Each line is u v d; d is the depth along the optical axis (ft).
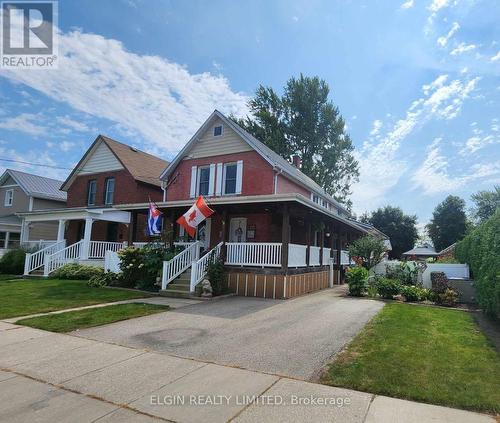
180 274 45.85
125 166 75.97
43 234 89.30
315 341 22.88
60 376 16.74
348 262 77.15
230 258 47.21
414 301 41.73
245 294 44.86
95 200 80.43
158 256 47.32
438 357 19.27
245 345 21.98
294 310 34.19
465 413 13.26
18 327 26.30
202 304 37.19
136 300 38.78
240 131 60.08
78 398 14.37
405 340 22.74
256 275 44.55
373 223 183.01
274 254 44.45
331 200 84.33
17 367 17.95
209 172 63.10
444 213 176.65
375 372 17.10
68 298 38.32
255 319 29.76
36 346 21.66
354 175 135.54
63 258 61.67
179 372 17.30
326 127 125.90
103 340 23.04
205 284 41.24
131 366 18.15
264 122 123.75
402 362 18.44
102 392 14.96
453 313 33.65
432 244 187.21
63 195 97.66
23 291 42.91
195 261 43.19
